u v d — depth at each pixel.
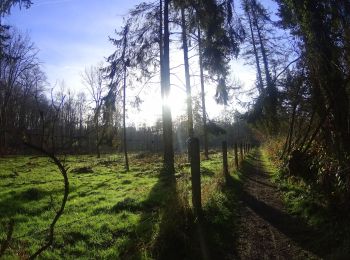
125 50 18.78
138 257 6.61
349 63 9.81
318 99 11.16
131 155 40.09
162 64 19.08
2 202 12.80
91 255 7.26
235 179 15.46
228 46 16.11
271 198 11.85
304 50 11.34
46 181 18.52
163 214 8.06
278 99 14.41
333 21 10.16
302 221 8.77
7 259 6.84
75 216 10.60
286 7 11.76
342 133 9.91
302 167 13.09
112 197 13.38
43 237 8.38
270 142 29.78
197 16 16.53
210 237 7.68
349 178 8.70
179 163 24.47
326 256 6.61
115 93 18.14
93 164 27.36
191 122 25.50
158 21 18.88
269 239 7.80
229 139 69.31
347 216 7.89
